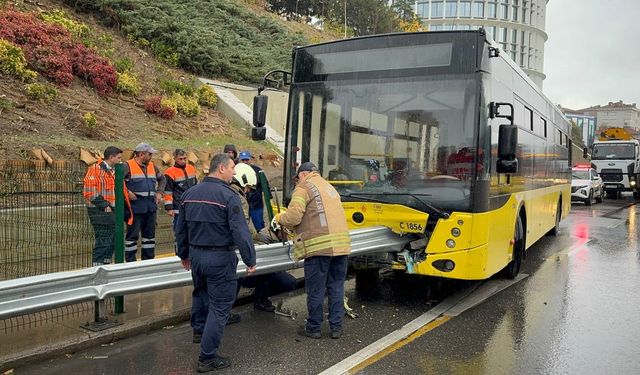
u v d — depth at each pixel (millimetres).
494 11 67062
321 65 7609
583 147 25766
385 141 7109
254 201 8867
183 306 6477
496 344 5754
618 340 5930
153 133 15492
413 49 7086
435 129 6867
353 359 5238
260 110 7527
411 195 6875
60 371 4824
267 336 5891
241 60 23234
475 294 7906
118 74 16750
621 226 16766
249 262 4969
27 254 6664
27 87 13562
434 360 5254
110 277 5223
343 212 5906
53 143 11711
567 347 5691
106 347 5441
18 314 4543
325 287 5938
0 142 10945
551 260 10812
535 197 10328
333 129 7453
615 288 8391
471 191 6660
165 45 20766
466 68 6809
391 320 6555
